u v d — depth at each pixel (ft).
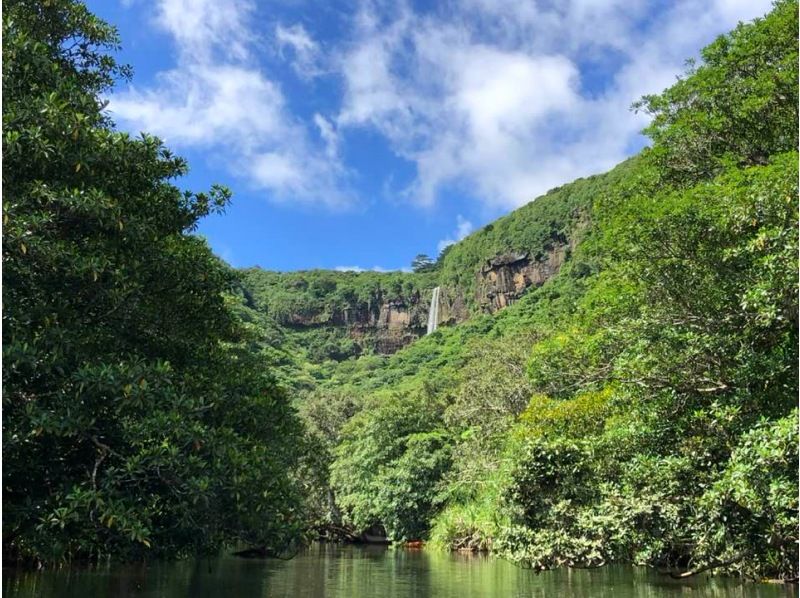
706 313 31.94
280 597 46.65
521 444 60.34
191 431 25.14
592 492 41.50
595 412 59.41
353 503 138.21
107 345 28.73
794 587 34.63
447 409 125.18
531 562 39.29
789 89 53.98
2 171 24.08
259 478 28.89
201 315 36.86
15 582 43.14
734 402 30.66
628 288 51.60
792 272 26.61
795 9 56.95
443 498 117.08
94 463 25.63
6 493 25.41
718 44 65.77
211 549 30.86
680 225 32.32
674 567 46.06
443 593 49.06
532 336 117.80
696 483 31.32
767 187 30.58
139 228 27.78
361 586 54.54
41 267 24.93
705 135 62.34
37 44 26.45
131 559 30.35
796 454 24.09
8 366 21.52
